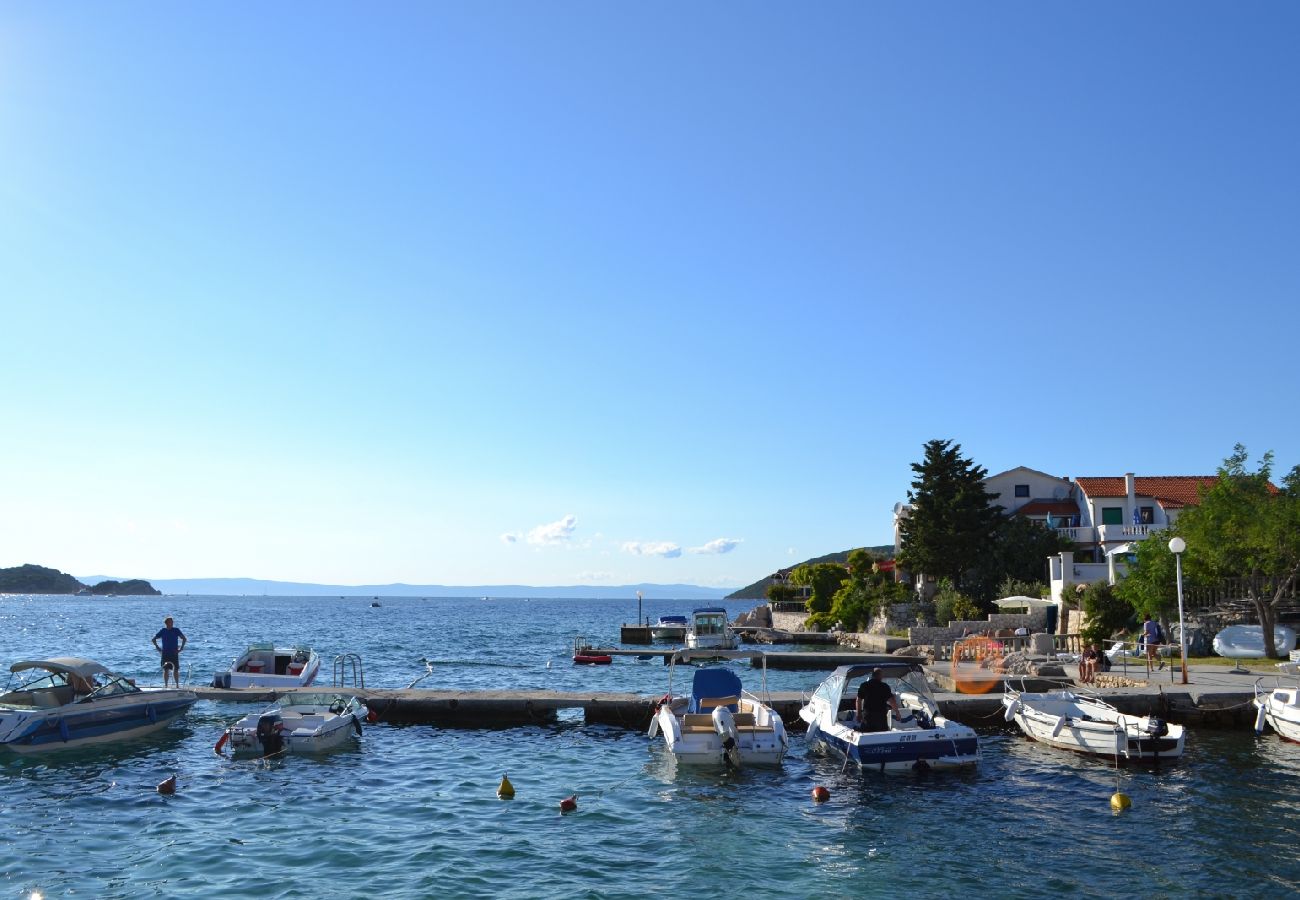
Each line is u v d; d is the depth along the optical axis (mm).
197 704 31188
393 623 131000
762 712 23984
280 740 23578
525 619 152125
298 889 13938
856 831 17188
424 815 18266
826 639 69000
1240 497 36094
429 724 29125
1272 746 24844
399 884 14188
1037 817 18062
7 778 21172
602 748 25469
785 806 19062
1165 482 65312
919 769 21609
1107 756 23172
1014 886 14188
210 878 14422
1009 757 23688
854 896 13789
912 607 59875
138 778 21203
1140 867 15008
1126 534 57344
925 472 62656
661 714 24188
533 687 40875
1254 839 16422
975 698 28547
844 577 77062
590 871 14898
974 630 51219
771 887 14188
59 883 14172
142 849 15898
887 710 22844
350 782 21016
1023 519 62562
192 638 86062
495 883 14281
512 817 18188
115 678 26156
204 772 21875
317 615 171625
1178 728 22719
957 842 16453
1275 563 35344
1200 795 19609
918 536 61594
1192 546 36594
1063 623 49562
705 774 21938
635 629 77250
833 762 23156
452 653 64500
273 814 18203
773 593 92062
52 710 23578
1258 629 38062
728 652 29406
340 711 26094
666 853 15883
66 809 18516
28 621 134750
